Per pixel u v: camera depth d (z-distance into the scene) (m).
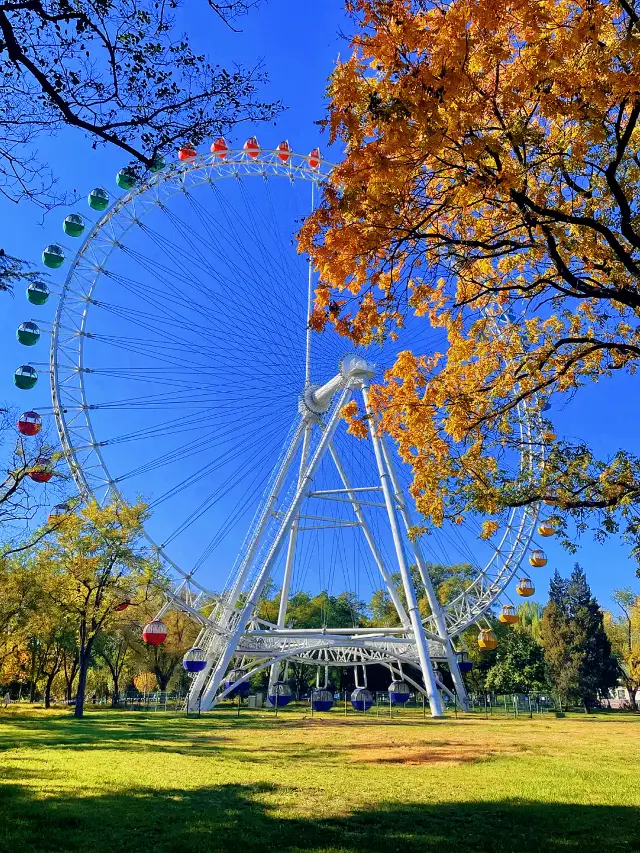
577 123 14.20
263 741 30.25
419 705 81.56
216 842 11.76
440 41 12.17
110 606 49.81
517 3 11.92
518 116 13.05
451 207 14.34
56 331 46.22
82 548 46.62
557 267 13.93
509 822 13.88
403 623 56.62
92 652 73.88
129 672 92.19
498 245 14.14
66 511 42.56
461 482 18.31
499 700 83.25
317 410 51.38
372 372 49.22
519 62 13.38
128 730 35.00
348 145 13.38
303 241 14.26
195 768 20.31
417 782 18.45
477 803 15.63
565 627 80.50
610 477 17.22
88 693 97.44
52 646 71.50
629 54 11.94
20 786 16.55
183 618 83.75
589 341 16.08
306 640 58.25
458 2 12.12
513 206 14.94
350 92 12.77
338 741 30.41
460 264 14.77
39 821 12.89
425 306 18.81
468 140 12.97
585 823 13.76
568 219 13.36
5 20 9.70
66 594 47.28
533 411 19.19
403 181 12.98
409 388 18.94
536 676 81.06
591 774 20.31
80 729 35.44
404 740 31.00
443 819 14.05
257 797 15.97
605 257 15.07
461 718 51.25
